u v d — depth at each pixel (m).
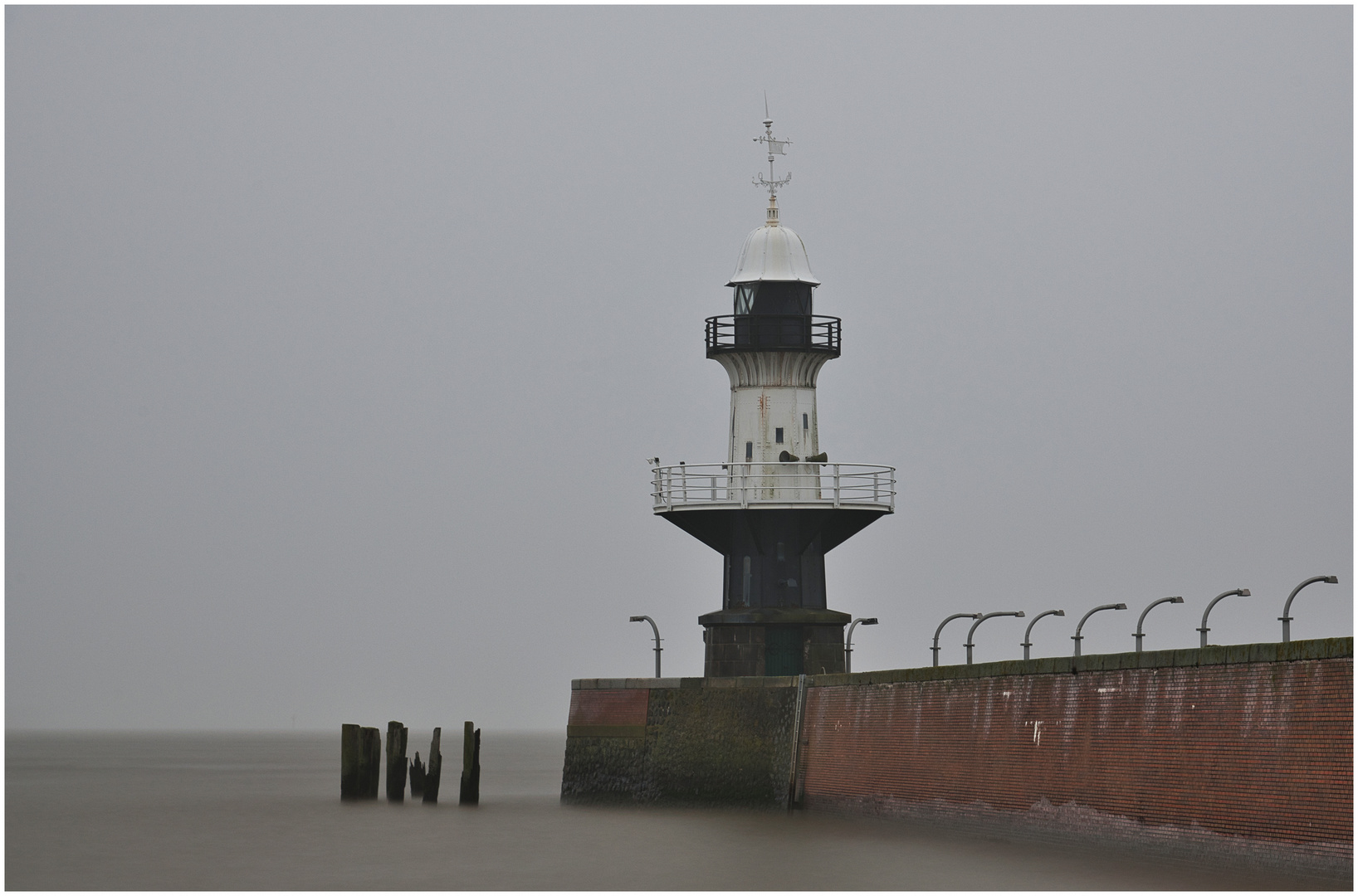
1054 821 178.50
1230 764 153.88
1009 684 189.00
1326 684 143.50
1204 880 154.62
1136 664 168.88
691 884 181.00
